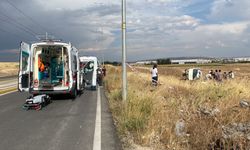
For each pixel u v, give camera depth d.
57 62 17.45
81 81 21.06
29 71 16.72
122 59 13.84
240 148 5.91
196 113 8.69
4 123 10.61
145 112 9.61
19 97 19.62
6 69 90.12
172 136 7.26
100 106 14.51
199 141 6.68
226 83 15.95
